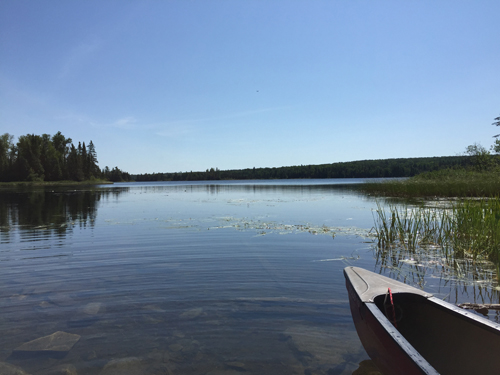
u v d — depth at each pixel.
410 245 6.71
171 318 3.22
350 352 2.60
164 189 41.03
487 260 5.47
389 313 2.77
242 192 30.41
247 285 4.20
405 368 1.95
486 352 2.17
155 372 2.35
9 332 2.96
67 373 2.33
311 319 3.18
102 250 6.37
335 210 13.43
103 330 2.98
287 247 6.55
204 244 6.88
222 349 2.65
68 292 3.98
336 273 4.74
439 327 2.54
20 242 7.20
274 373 2.32
